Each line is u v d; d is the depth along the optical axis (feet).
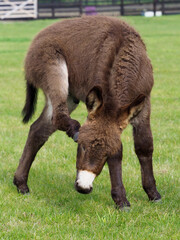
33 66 22.17
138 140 20.92
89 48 21.12
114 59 19.45
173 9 144.25
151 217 20.06
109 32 20.72
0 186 23.90
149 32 108.17
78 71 21.49
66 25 22.62
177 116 40.11
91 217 19.90
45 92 21.66
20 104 45.34
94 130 17.15
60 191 23.49
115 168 19.93
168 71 63.00
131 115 17.70
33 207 20.89
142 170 21.84
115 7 145.38
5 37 104.73
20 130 35.94
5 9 139.74
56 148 31.07
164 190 23.40
